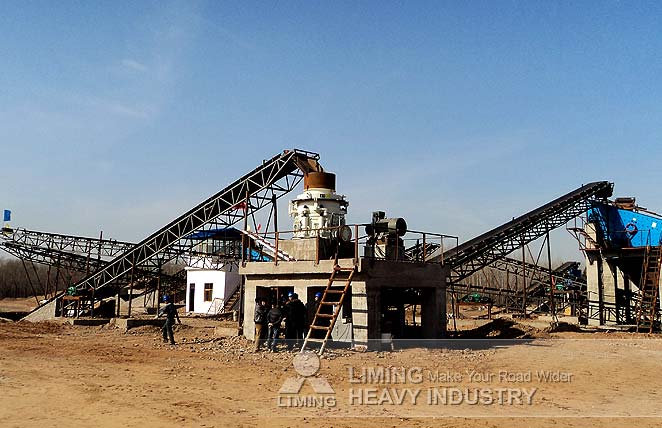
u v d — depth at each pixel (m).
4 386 13.21
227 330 27.30
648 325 37.06
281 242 25.25
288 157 30.61
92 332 29.95
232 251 51.16
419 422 10.73
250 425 10.29
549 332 30.95
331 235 25.12
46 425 9.90
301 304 21.94
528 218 40.94
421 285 24.19
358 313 21.41
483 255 40.50
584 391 14.23
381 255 25.20
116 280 39.44
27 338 25.22
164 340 24.36
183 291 61.53
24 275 97.94
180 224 35.38
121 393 12.86
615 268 40.81
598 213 41.84
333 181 27.08
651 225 39.12
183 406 11.65
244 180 32.38
